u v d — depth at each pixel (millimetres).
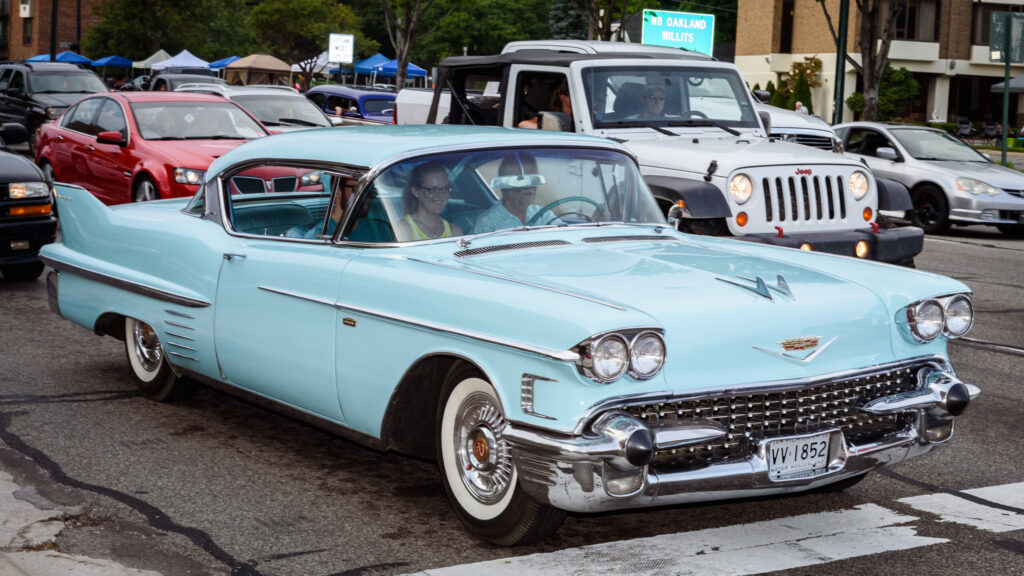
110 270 6328
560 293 4105
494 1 78375
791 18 50344
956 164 17172
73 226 6773
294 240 5250
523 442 3961
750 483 4109
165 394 6484
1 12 86562
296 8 60312
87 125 14156
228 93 18641
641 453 3766
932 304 4605
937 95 51781
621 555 4344
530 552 4363
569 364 3814
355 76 55219
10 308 9383
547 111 9078
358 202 5008
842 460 4316
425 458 4859
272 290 5168
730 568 4219
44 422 6090
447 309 4305
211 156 12633
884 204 9078
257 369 5344
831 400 4375
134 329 6543
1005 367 8062
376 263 4777
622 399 3869
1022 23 21656
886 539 4582
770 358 4188
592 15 36312
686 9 69625
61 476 5191
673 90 9500
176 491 5031
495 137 5312
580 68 9117
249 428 6109
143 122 13336
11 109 24828
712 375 4062
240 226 5695
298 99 19078
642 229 5391
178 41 66750
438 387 4695
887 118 47844
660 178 8359
